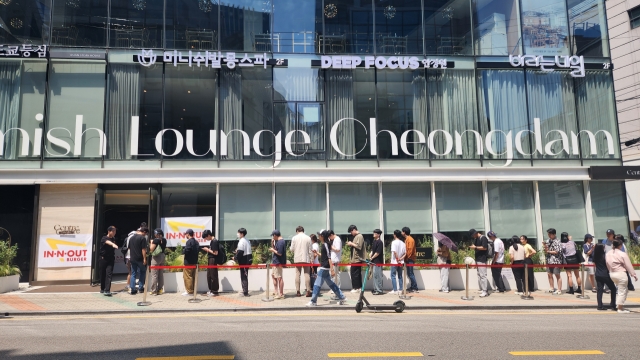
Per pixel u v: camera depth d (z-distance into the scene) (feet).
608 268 36.47
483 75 57.11
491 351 21.84
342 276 46.96
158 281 43.11
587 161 56.44
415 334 25.91
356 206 53.21
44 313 33.83
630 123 82.99
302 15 55.93
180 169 50.83
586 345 23.24
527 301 39.52
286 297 41.42
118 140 51.70
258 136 53.31
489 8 58.18
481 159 55.26
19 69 51.75
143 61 52.70
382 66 55.11
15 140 50.60
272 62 54.34
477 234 45.65
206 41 54.24
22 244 50.21
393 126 55.06
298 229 42.75
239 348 22.38
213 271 42.55
